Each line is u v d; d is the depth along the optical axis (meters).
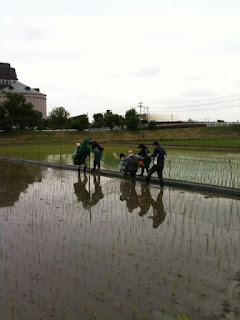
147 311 3.59
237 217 7.27
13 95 60.12
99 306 3.71
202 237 5.96
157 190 10.65
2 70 100.38
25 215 7.63
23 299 3.88
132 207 8.38
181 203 8.72
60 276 4.43
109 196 9.80
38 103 93.50
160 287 4.09
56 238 5.97
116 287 4.11
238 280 4.25
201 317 3.46
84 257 5.06
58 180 13.09
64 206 8.52
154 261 4.89
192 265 4.73
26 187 11.48
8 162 21.45
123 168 13.44
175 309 3.62
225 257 5.02
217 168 14.10
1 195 10.03
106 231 6.37
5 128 57.59
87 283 4.22
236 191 9.57
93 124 82.12
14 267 4.73
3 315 3.57
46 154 27.66
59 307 3.70
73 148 37.25
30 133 59.28
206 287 4.08
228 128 64.94
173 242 5.71
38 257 5.08
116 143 44.12
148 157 12.47
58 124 65.62
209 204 8.56
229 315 3.49
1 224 6.89
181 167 14.72
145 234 6.16
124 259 4.97
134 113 71.81
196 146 34.06
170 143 41.84
